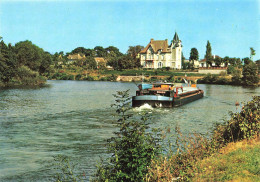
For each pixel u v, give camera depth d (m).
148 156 10.27
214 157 12.31
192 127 25.06
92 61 149.75
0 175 13.69
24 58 92.19
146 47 144.00
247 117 15.16
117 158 9.86
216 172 10.46
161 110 35.66
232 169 10.51
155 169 10.20
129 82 109.56
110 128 24.34
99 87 77.38
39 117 29.28
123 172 9.83
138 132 10.47
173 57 138.12
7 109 33.91
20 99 44.69
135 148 9.79
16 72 80.88
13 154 16.97
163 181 9.88
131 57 142.25
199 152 13.07
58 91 61.56
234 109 38.00
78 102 41.88
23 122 26.62
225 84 103.75
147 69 136.38
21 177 13.47
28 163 15.38
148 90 41.00
